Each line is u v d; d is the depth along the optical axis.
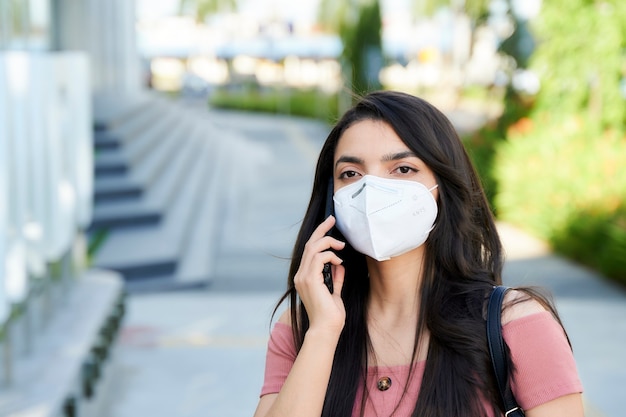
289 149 25.03
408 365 1.99
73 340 5.29
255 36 56.25
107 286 6.66
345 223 2.00
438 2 42.62
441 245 2.02
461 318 1.95
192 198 12.99
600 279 9.80
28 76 4.80
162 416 5.77
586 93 13.16
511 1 17.20
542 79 13.47
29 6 8.43
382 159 1.99
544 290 2.01
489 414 1.90
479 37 19.19
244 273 10.21
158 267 9.44
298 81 57.06
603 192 10.82
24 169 4.59
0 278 4.11
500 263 2.14
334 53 46.47
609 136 12.34
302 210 14.73
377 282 2.09
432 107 2.05
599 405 5.95
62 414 4.32
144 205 10.95
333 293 2.01
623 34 12.62
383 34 30.47
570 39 12.93
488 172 13.48
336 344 1.97
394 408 1.95
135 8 19.41
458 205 2.02
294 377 1.92
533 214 12.14
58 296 6.16
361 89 2.23
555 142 12.80
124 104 16.98
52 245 5.36
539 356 1.88
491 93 18.52
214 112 44.12
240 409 5.93
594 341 7.45
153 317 8.29
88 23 18.00
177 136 17.97
